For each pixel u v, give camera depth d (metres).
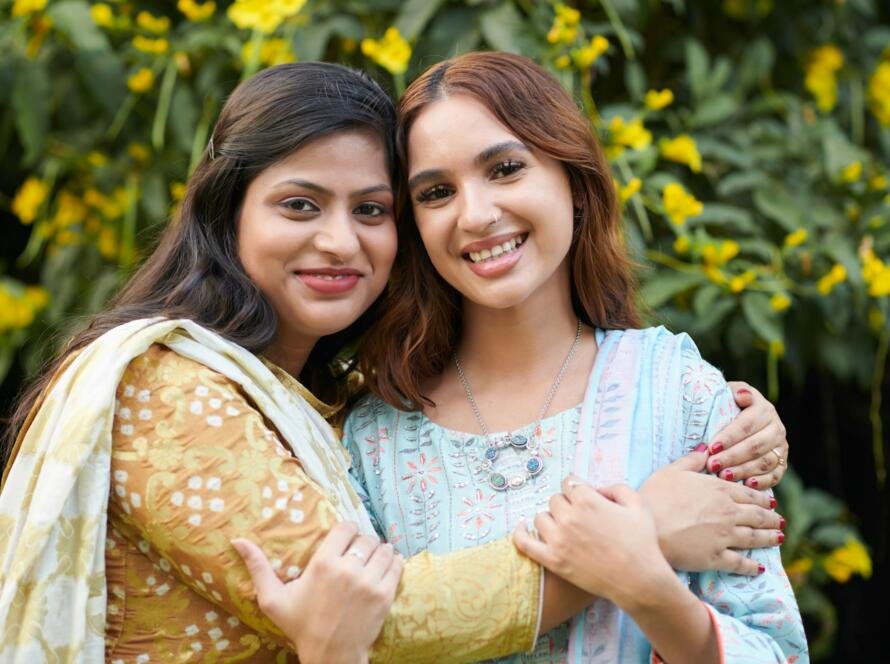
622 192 2.09
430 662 1.34
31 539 1.32
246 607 1.33
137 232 2.42
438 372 1.66
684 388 1.50
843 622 2.82
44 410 1.43
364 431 1.62
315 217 1.49
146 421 1.37
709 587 1.41
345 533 1.33
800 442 2.74
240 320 1.49
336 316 1.52
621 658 1.39
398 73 2.11
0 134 2.56
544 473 1.48
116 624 1.38
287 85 1.50
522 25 2.16
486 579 1.35
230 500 1.33
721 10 2.49
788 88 2.57
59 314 2.43
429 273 1.62
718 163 2.34
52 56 2.35
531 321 1.57
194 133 2.29
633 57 2.31
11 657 1.32
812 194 2.35
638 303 2.01
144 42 2.24
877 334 2.35
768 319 2.15
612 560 1.31
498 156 1.47
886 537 2.78
